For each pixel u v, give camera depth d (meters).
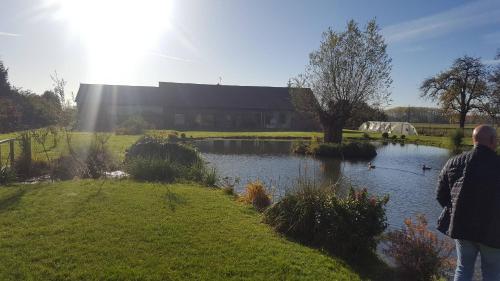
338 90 29.16
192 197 8.86
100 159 13.17
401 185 14.26
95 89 49.66
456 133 31.05
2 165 11.02
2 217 6.63
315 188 7.21
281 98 53.94
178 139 32.38
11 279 4.34
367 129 54.38
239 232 6.39
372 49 29.02
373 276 5.52
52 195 8.41
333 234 6.10
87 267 4.75
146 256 5.16
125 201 8.05
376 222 6.25
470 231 3.92
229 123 52.03
